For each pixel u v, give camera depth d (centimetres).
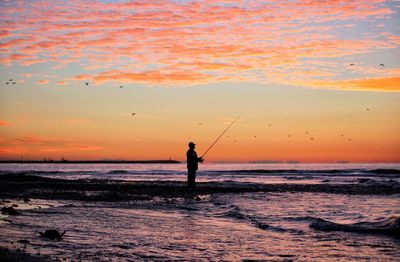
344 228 934
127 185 2530
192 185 2147
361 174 4866
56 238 761
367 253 710
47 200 1534
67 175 5297
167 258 649
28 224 914
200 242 787
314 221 1004
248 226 990
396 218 976
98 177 4525
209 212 1268
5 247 646
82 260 603
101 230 875
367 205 1484
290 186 2630
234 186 2598
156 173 6009
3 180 3080
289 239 828
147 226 957
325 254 700
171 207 1391
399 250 732
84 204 1420
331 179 3850
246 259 659
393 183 2747
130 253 671
